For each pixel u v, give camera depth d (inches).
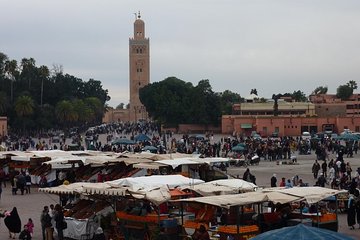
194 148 3142.2
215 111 6968.5
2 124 6023.6
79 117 7701.8
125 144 3344.0
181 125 7032.5
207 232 1015.6
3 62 7480.3
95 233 1124.5
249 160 2839.6
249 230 1028.5
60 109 7150.6
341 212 1477.6
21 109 6491.1
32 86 7859.3
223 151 3149.6
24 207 1617.9
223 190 1153.4
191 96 7012.8
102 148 3248.0
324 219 1131.3
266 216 1097.4
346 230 1267.2
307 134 5034.5
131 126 7303.2
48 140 4970.5
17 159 2145.7
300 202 1153.4
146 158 1929.1
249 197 1026.7
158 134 5915.4
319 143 3590.1
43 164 1990.7
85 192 1139.3
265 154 3132.4
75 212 1218.0
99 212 1186.6
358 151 3754.9
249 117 6348.4
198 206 1155.3
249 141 3612.2
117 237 1140.5
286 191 1072.8
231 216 1098.7
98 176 1908.2
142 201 1145.4
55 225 1189.1
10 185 2146.9
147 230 1099.9
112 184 1173.7
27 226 1193.4
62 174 1975.9
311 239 607.5
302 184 1708.9
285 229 635.5
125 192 1085.8
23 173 1956.2
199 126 7027.6
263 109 7416.3
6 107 6609.3
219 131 7022.6
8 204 1674.5
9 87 7455.7
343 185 1748.3
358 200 1301.7
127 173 1887.3
